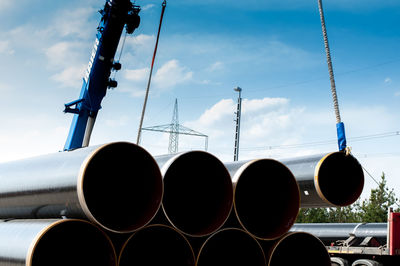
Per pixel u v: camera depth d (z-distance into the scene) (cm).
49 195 593
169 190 689
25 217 704
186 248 605
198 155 645
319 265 735
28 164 719
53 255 600
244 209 724
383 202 3769
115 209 630
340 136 768
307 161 773
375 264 1255
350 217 4312
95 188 654
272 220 712
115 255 536
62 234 593
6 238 588
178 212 673
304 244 746
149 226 575
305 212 4281
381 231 1321
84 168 528
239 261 694
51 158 670
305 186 760
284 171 700
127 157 626
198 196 690
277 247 717
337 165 793
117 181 646
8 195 708
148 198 586
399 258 1305
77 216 569
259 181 738
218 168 652
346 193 788
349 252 1312
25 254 525
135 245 638
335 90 780
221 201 644
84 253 595
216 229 614
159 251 646
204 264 657
